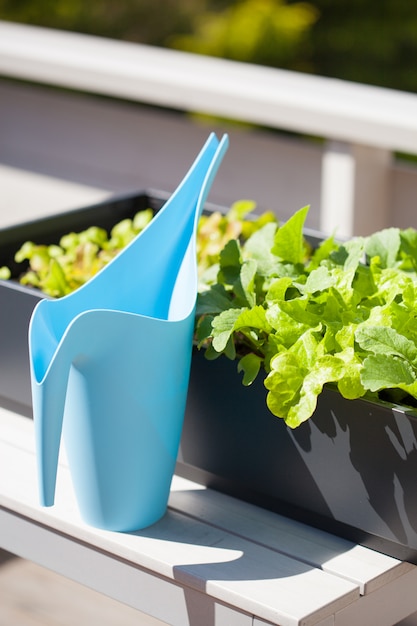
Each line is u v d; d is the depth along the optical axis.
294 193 2.55
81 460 0.86
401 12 6.27
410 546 0.83
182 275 0.96
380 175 2.30
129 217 1.40
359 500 0.85
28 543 0.96
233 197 2.66
